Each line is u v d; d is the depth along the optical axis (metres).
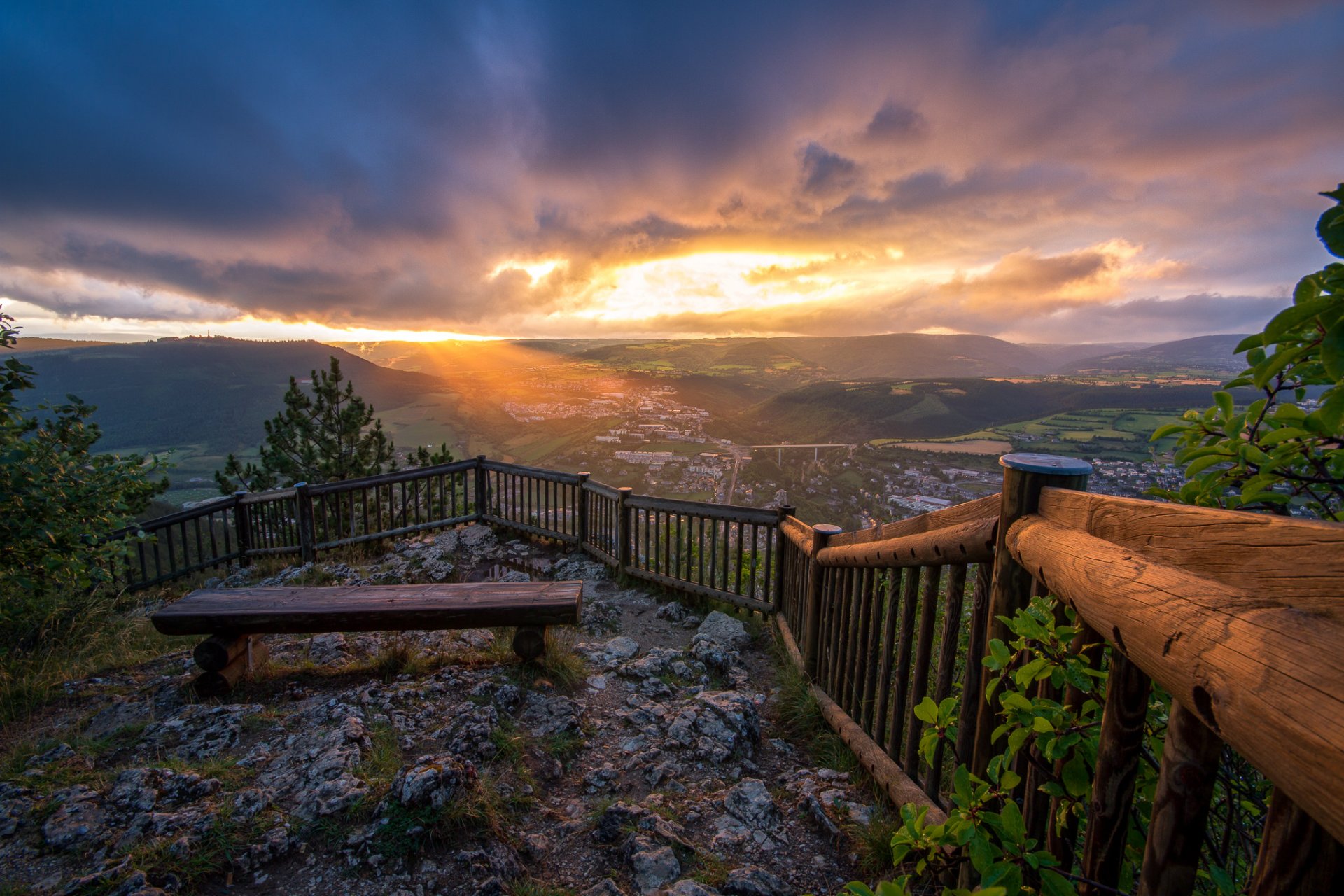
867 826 2.29
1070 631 1.10
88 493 4.37
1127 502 1.01
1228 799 1.17
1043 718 1.10
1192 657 0.70
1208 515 0.79
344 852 2.06
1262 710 0.56
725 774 2.78
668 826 2.34
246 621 3.16
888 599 2.49
